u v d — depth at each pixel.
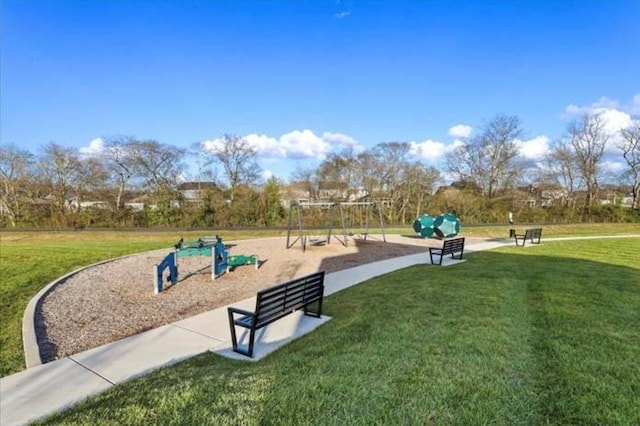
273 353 4.24
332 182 35.47
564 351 3.82
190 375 3.56
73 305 6.58
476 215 30.66
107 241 18.27
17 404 3.16
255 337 4.80
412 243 17.02
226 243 17.11
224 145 34.03
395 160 33.97
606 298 6.21
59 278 8.68
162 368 3.85
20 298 6.90
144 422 2.58
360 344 4.09
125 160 31.42
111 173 30.83
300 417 2.57
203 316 5.83
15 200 26.95
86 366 3.98
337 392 2.90
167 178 32.69
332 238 19.16
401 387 2.98
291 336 4.80
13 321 5.61
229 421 2.55
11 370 3.94
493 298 6.23
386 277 8.66
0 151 26.81
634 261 11.09
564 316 5.14
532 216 31.33
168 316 5.98
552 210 32.53
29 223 25.08
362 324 4.93
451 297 6.32
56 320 5.74
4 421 2.88
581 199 35.31
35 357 4.23
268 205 27.42
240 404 2.77
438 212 31.59
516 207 32.47
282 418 2.56
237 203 26.75
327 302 6.46
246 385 3.11
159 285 7.69
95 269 10.05
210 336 4.92
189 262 11.40
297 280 4.93
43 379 3.66
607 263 10.63
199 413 2.66
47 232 20.75
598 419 2.59
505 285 7.30
